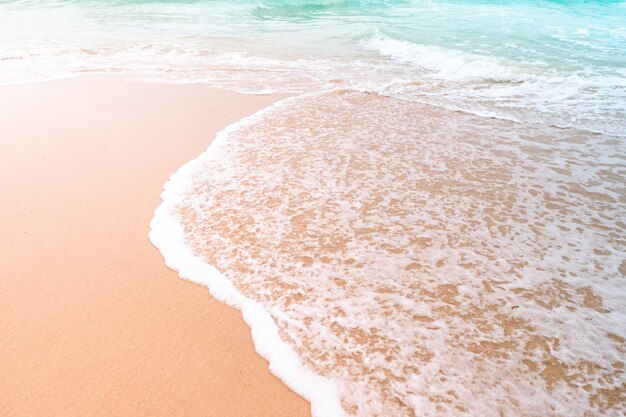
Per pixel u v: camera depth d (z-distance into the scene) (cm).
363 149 617
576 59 1121
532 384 277
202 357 301
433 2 2047
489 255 396
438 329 319
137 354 302
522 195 498
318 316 333
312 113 768
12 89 860
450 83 970
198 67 1062
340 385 280
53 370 289
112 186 520
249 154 600
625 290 357
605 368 289
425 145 633
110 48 1207
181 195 500
